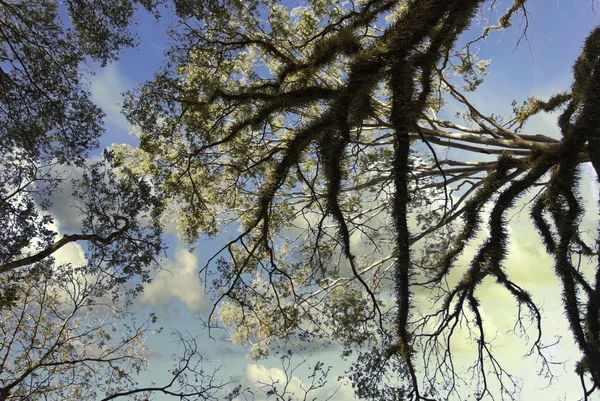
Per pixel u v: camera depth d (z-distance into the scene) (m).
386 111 10.22
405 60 6.71
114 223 8.89
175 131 11.64
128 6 10.06
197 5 10.45
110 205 9.07
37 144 9.30
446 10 6.82
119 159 11.62
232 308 12.59
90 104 9.85
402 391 7.77
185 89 11.01
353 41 7.99
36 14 9.43
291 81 9.72
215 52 11.20
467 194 12.76
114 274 8.79
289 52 11.41
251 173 11.09
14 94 9.13
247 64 12.79
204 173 12.00
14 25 9.25
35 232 8.20
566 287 9.13
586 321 9.31
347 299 12.15
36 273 8.29
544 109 13.55
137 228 9.27
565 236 9.05
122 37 10.38
